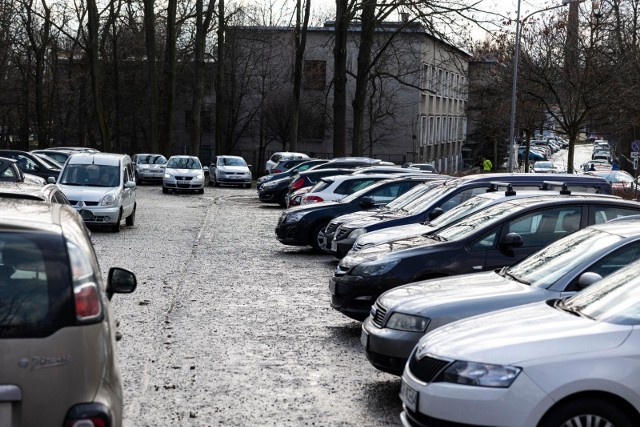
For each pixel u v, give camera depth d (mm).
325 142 81688
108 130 55750
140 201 39188
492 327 6887
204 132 85688
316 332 11961
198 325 12180
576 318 6828
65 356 4664
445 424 6324
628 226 9414
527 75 41156
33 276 4785
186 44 72000
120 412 4992
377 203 21406
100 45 66812
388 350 8812
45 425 4613
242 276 17188
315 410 8289
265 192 38781
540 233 11375
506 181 16422
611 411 6012
